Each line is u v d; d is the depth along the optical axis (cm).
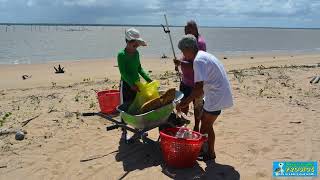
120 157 644
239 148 666
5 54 3750
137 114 633
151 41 6656
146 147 680
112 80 1566
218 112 562
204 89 556
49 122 829
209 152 609
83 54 3816
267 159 621
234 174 568
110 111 843
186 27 655
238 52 4203
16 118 870
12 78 1862
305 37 10738
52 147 692
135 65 679
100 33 11462
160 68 2173
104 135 748
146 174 576
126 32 663
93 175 582
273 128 768
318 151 649
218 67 544
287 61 2520
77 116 866
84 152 668
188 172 574
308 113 871
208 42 6619
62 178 577
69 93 1143
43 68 2347
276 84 1209
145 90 638
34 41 6262
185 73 649
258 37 10025
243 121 817
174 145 566
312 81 1236
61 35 9244
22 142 719
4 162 635
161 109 609
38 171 602
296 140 700
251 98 1020
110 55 3700
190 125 780
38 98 1087
